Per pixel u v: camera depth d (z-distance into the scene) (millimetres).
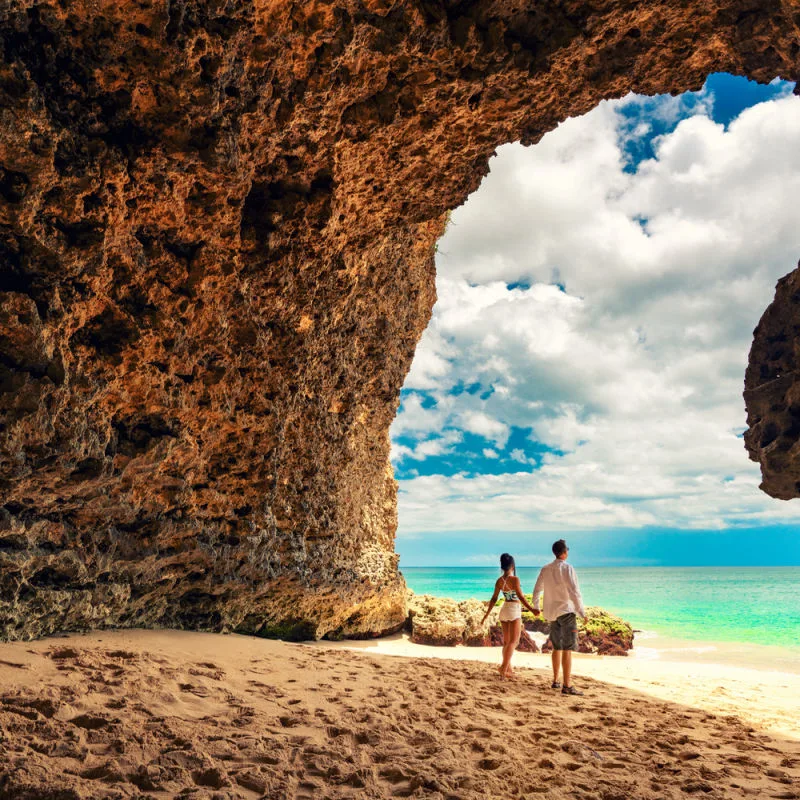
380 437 15906
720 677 11141
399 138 7953
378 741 4934
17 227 5246
